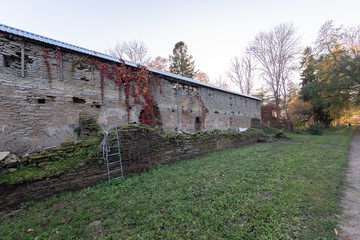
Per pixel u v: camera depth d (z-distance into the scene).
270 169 5.39
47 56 6.23
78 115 6.86
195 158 7.55
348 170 5.35
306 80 24.67
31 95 5.81
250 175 4.82
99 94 7.48
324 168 5.41
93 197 3.74
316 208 3.05
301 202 3.26
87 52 7.16
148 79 9.27
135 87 8.75
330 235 2.39
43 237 2.48
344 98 17.91
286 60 24.34
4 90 5.32
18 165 3.75
